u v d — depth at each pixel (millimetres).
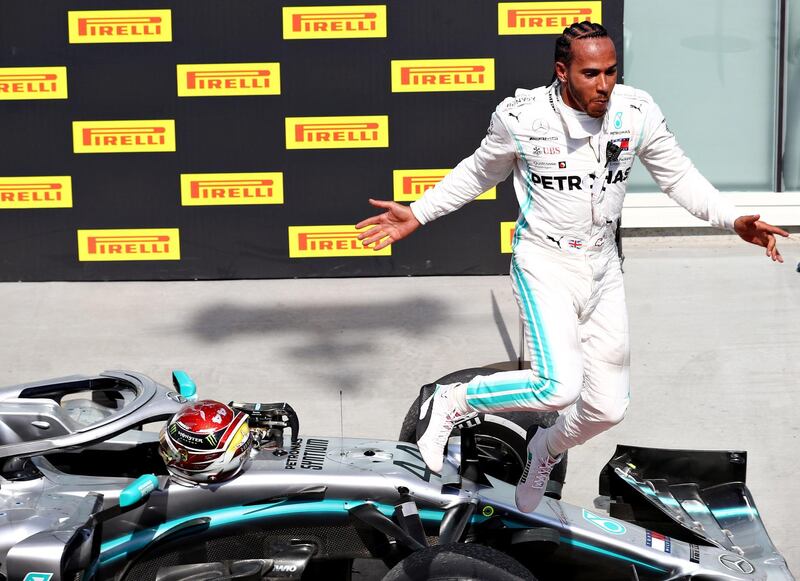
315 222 15875
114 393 8727
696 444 11164
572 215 7262
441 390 7836
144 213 15836
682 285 15891
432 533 8047
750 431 11445
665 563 7938
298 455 8273
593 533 8031
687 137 18094
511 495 8266
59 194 15773
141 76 15398
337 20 15211
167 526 7875
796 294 15430
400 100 15461
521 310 7531
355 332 14180
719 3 17547
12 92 15445
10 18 15211
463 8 15156
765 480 10461
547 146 7145
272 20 15211
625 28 17703
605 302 7598
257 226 15875
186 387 8438
